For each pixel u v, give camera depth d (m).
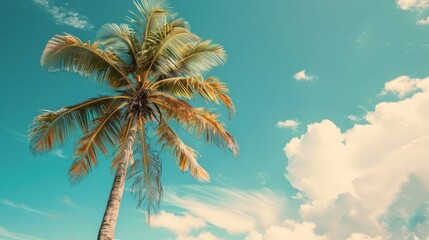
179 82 13.13
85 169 13.31
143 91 12.91
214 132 13.36
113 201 10.45
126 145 11.80
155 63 13.22
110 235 9.84
